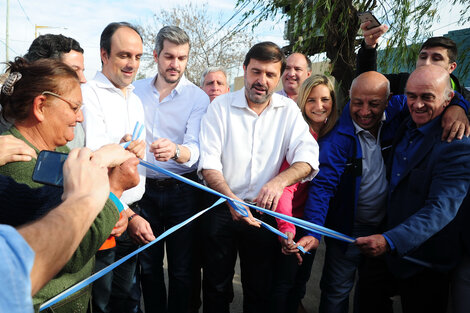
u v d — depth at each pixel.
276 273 2.45
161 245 2.80
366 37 2.82
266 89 2.29
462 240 2.03
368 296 2.41
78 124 2.24
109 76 2.39
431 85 2.01
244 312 2.57
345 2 5.27
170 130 2.83
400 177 2.16
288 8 6.00
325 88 2.58
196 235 2.79
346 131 2.44
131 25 2.41
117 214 1.25
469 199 2.01
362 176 2.42
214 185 2.30
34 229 0.69
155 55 2.84
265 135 2.41
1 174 1.13
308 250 2.37
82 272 1.49
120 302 2.55
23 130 1.37
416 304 2.11
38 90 1.32
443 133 1.99
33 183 1.24
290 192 2.38
